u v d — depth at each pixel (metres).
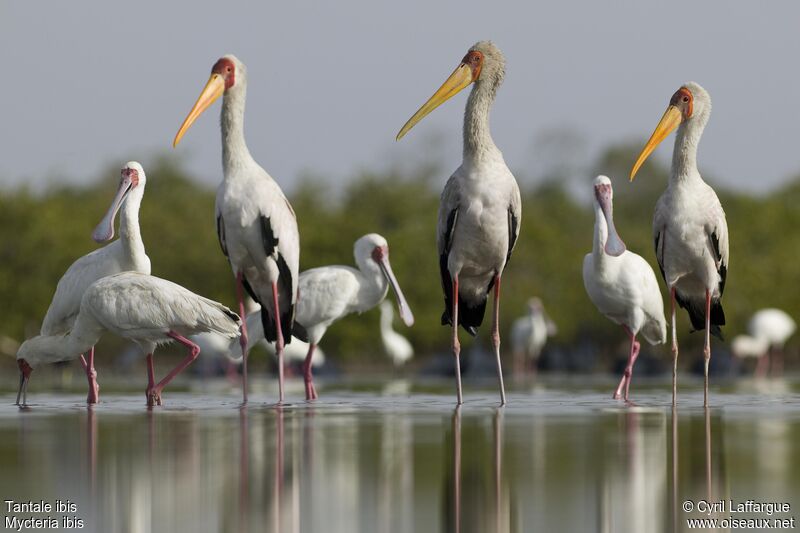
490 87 16.66
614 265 20.16
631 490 8.23
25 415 14.88
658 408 16.20
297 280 18.08
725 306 47.72
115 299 16.34
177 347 44.97
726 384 28.48
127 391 24.83
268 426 12.84
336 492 8.21
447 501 7.88
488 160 16.41
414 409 15.88
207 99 17.38
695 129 17.42
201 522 7.22
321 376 39.47
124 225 17.44
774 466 9.29
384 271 22.34
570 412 15.17
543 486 8.41
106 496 8.05
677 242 17.44
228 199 17.27
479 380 34.56
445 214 16.66
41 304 45.12
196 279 46.53
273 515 7.43
